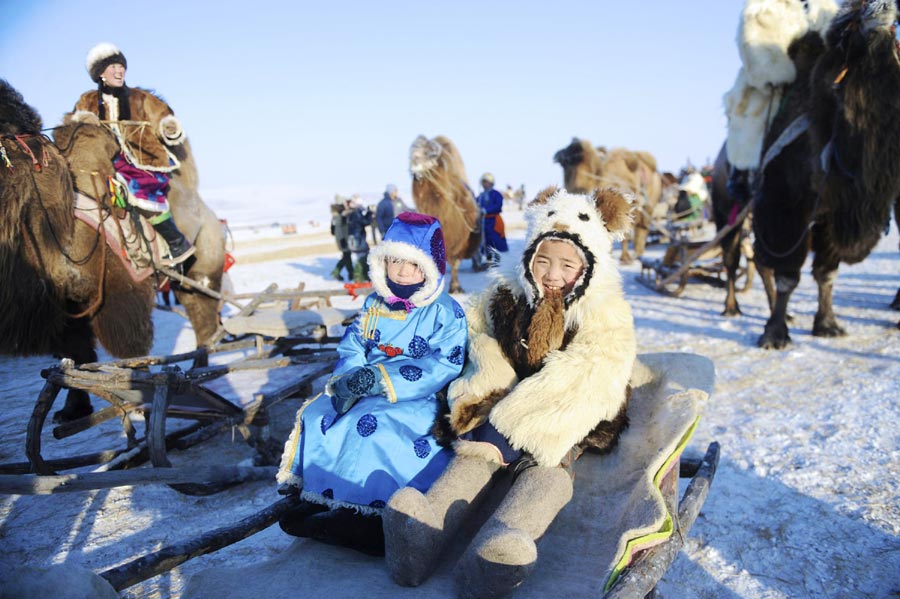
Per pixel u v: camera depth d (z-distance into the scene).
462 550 2.61
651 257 17.45
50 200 4.74
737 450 4.80
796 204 6.82
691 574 3.39
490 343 2.99
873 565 3.36
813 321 8.66
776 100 7.05
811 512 3.89
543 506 2.44
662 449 2.52
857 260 7.07
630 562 2.19
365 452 2.70
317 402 2.97
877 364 6.71
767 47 6.82
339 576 2.52
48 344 5.08
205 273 6.81
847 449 4.68
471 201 12.81
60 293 4.90
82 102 6.09
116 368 4.38
